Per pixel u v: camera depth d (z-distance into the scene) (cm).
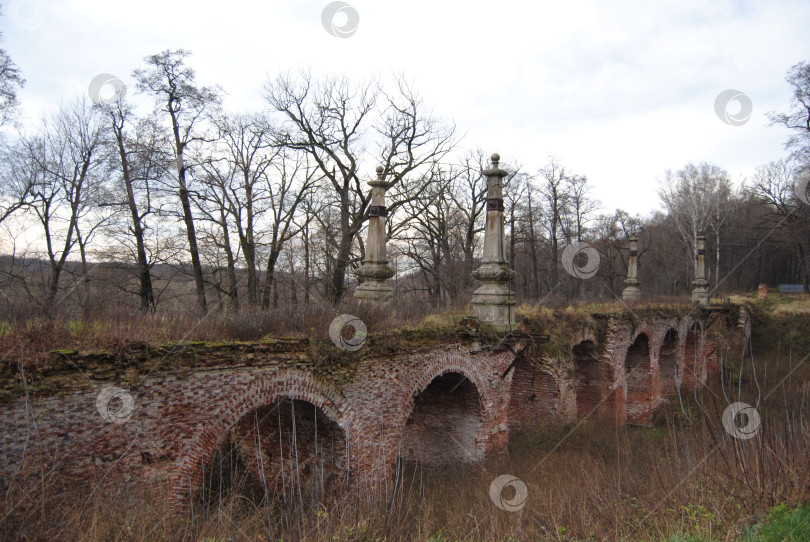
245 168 2272
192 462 757
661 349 2591
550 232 3759
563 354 1725
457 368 1227
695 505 704
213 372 783
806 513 602
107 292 1725
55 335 678
